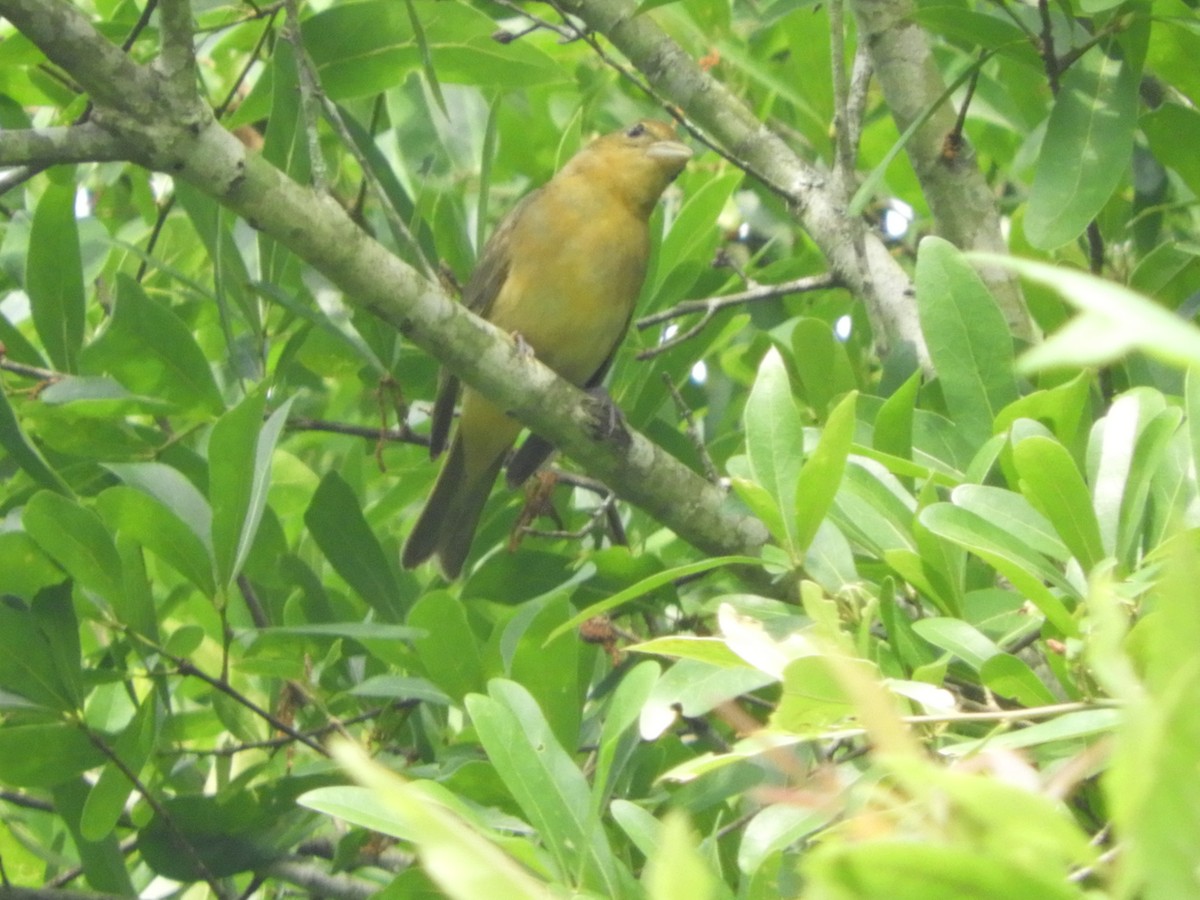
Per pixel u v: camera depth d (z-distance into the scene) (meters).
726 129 9.98
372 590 8.91
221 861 8.30
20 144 6.43
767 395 5.83
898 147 7.34
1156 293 8.26
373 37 9.46
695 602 9.81
